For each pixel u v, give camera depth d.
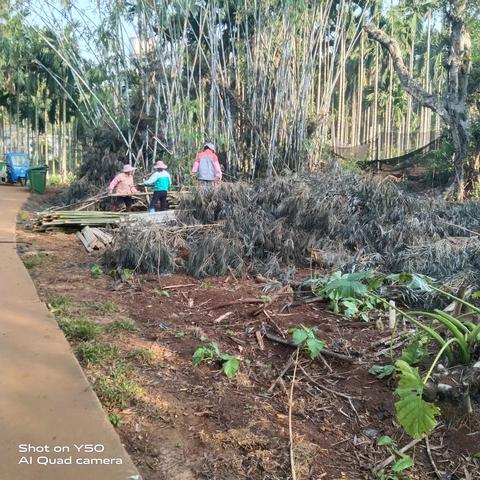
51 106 31.22
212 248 6.51
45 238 8.38
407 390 2.98
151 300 5.45
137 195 11.24
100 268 6.54
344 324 4.91
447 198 13.49
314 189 7.77
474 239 6.62
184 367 3.88
